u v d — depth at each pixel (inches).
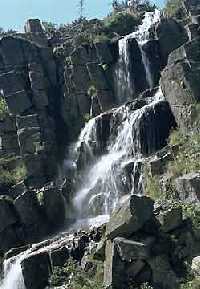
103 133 2017.7
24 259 1499.8
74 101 2225.6
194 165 1588.3
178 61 1866.4
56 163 2103.8
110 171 1907.0
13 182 2005.4
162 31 2244.1
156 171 1672.0
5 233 1829.5
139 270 1275.8
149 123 1884.8
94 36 2351.1
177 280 1252.5
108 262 1294.3
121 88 2242.9
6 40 2294.5
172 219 1312.7
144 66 2235.5
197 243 1306.6
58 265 1464.1
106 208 1884.8
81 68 2242.9
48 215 1877.5
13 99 2194.9
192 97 1807.3
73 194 1971.0
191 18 2287.2
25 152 2081.7
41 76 2255.2
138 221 1304.1
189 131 1785.2
